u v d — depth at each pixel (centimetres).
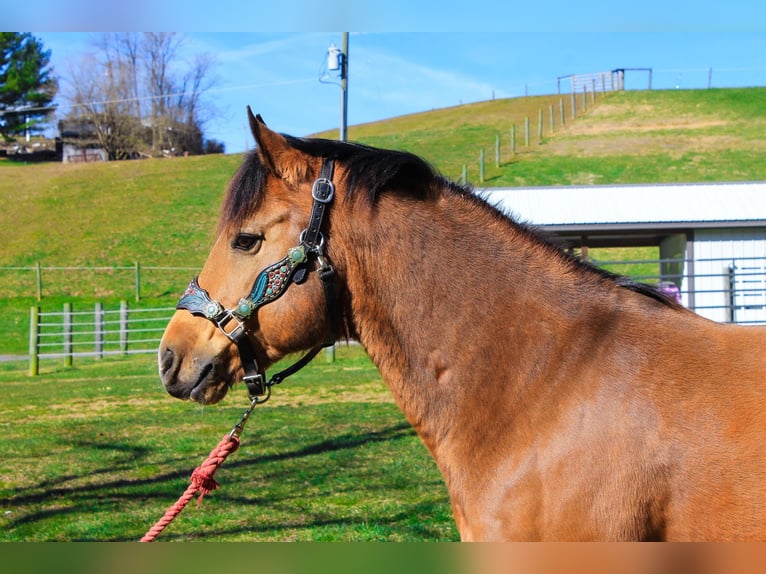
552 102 5959
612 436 241
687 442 236
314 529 568
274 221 274
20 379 1620
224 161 4628
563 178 3691
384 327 276
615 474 237
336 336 287
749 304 1762
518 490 246
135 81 5081
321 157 280
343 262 276
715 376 246
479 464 256
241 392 1332
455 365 266
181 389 278
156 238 3325
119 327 2403
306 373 1542
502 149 4416
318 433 954
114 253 3173
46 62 4897
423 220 276
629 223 1881
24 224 3512
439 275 271
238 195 278
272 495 674
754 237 1923
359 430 967
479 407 260
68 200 3850
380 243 274
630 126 4744
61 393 1373
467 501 258
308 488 696
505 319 265
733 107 5031
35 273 2972
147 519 610
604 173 3750
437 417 268
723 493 230
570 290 267
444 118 5894
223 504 649
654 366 250
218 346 276
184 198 3831
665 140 4316
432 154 4394
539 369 257
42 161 5350
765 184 2100
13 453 880
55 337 2325
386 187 278
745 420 236
